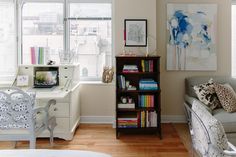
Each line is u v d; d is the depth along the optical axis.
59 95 3.53
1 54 4.91
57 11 4.92
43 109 3.31
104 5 4.95
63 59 4.59
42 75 4.32
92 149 3.65
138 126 4.22
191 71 4.99
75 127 4.35
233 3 4.94
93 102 4.87
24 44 4.96
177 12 4.87
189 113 2.88
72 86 4.19
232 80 4.57
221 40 4.96
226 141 2.13
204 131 2.21
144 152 3.54
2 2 4.84
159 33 4.94
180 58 4.93
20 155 1.56
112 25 4.84
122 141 3.98
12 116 3.00
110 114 4.88
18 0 4.84
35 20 4.93
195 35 4.89
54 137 4.06
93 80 5.02
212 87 4.13
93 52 5.00
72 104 4.11
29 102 2.97
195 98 4.34
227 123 3.47
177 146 3.76
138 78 4.50
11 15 4.87
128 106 4.23
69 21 4.96
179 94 5.02
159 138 4.10
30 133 3.03
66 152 1.60
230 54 4.98
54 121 3.80
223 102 3.92
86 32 4.98
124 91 4.20
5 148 3.69
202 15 4.86
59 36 4.95
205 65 4.94
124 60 4.46
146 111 4.21
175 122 5.02
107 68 4.86
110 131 4.45
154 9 4.55
